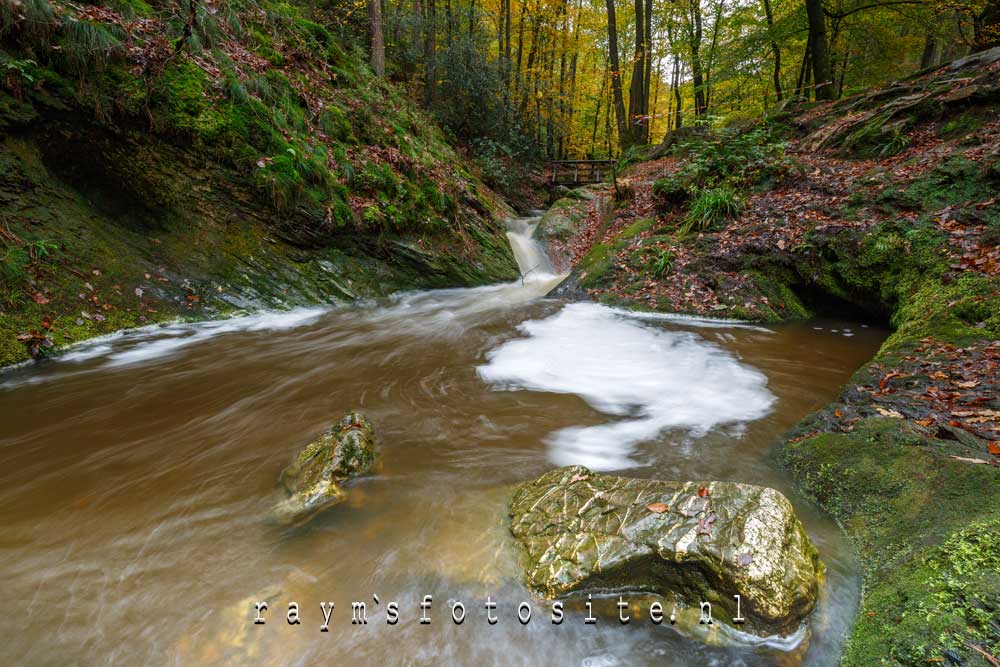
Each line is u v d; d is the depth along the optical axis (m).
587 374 4.91
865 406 3.40
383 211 7.95
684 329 6.43
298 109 7.82
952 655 1.52
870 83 16.27
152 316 5.61
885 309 5.91
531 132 20.58
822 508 2.65
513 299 8.37
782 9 17.06
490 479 3.00
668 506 2.27
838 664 1.76
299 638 1.93
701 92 19.30
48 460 3.16
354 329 6.41
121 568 2.25
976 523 2.00
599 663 1.86
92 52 5.50
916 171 6.96
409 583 2.18
